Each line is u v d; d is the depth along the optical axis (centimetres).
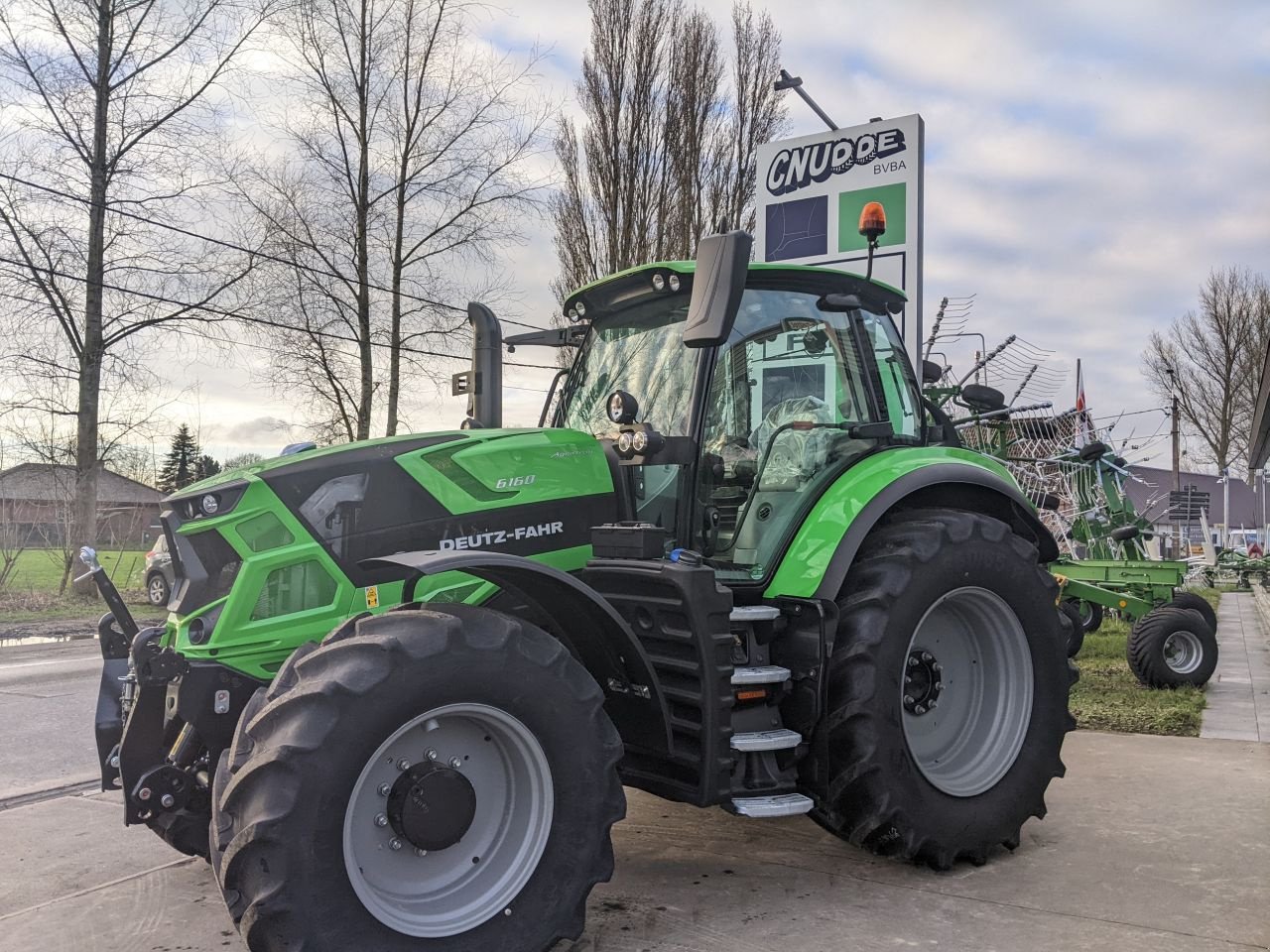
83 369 1619
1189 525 2689
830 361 423
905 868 380
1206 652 791
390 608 329
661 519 381
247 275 1714
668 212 1964
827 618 357
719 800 327
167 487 1705
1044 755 402
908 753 362
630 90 1956
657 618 337
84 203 1579
